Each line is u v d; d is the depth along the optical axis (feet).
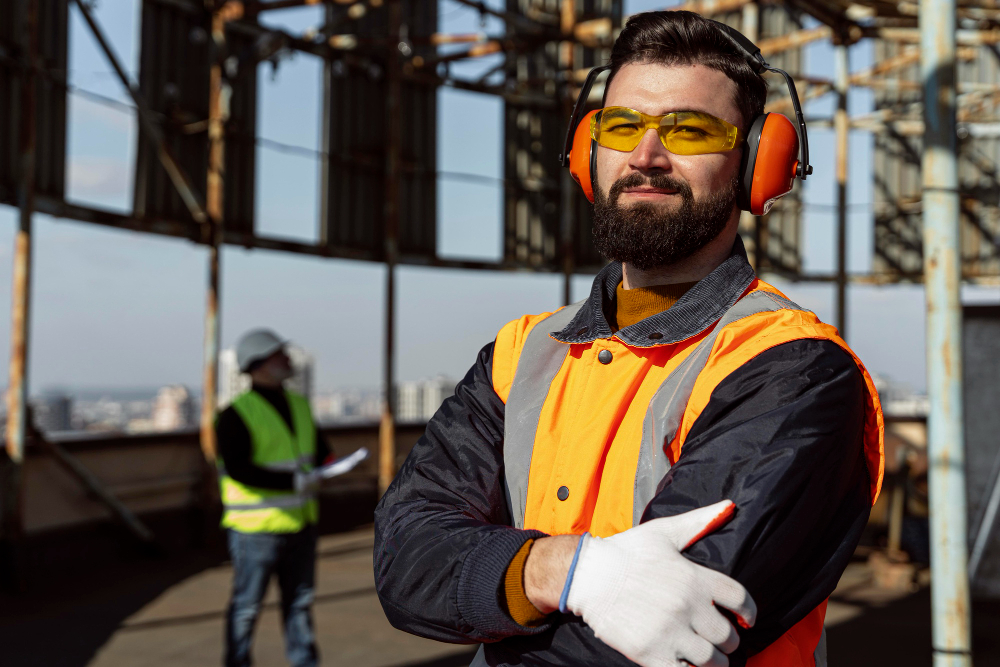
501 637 2.80
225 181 29.35
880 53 41.47
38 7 23.03
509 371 3.66
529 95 37.70
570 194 37.76
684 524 2.62
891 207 41.32
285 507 13.62
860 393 2.94
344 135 33.19
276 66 29.96
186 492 27.50
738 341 3.05
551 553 2.66
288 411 14.61
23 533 21.39
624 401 3.19
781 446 2.72
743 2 32.09
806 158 3.50
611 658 2.62
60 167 24.11
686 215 3.21
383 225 34.42
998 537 18.63
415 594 2.96
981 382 19.19
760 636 2.66
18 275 21.39
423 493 3.45
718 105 3.30
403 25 33.86
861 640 16.55
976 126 41.11
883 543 24.86
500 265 37.40
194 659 15.57
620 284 3.72
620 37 3.50
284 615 13.97
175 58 27.96
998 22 22.65
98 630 17.51
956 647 9.12
